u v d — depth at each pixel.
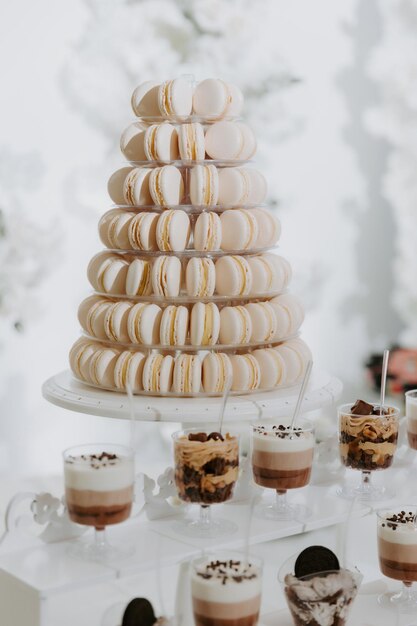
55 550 1.91
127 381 2.38
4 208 3.84
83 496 1.82
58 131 3.89
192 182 2.39
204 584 1.74
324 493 2.23
